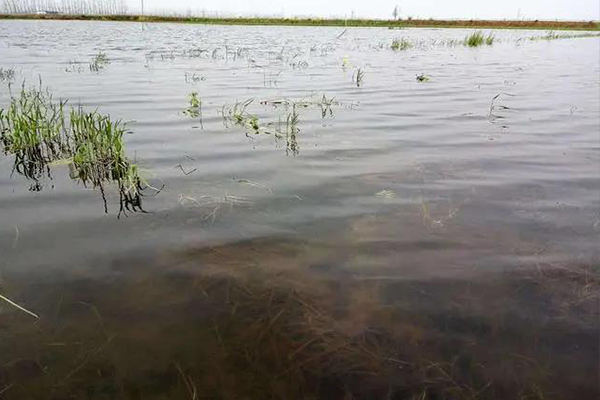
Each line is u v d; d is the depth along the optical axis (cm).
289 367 262
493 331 289
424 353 272
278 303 314
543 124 836
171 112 861
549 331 289
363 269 356
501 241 400
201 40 3003
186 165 571
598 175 566
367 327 293
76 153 568
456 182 538
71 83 1170
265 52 2217
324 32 4325
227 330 288
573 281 341
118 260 356
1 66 1460
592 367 262
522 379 254
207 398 241
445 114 905
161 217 429
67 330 282
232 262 360
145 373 254
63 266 345
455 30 5294
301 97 1055
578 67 1808
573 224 433
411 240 400
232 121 800
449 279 343
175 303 310
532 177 557
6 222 409
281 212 448
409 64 1833
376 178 545
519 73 1594
